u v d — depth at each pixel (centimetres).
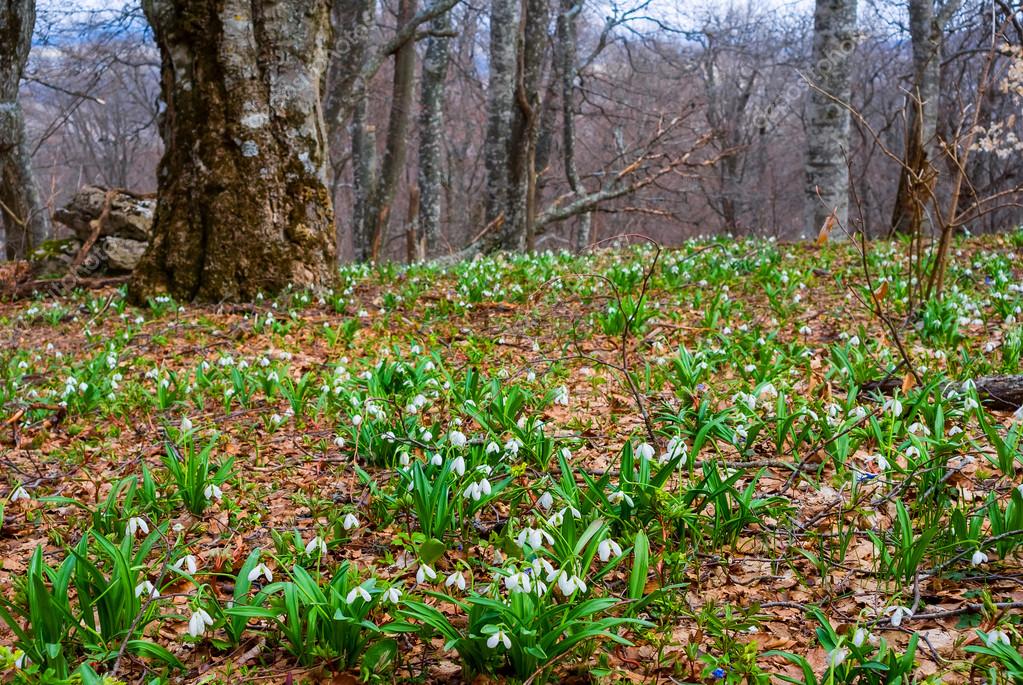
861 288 920
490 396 611
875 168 3566
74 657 327
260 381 713
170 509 467
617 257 1414
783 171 4653
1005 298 852
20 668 292
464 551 404
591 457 533
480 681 307
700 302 942
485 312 1016
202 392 725
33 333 1023
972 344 732
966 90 2417
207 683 311
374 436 529
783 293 980
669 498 390
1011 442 441
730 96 3928
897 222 1505
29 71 2269
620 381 695
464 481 413
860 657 279
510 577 294
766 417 555
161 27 1098
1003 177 2267
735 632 330
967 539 370
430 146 2545
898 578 351
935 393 512
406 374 641
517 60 2023
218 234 1102
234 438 618
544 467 476
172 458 467
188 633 328
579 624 306
